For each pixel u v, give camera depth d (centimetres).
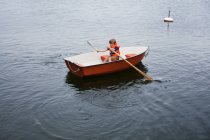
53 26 1720
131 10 2284
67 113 716
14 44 1327
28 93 823
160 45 1334
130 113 711
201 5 2561
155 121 674
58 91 841
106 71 959
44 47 1287
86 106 751
